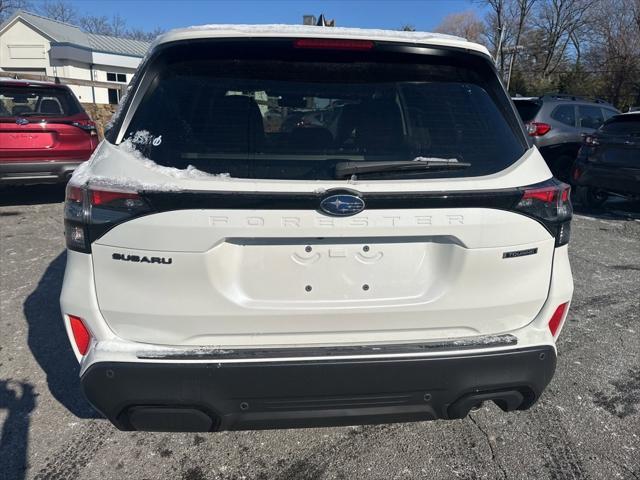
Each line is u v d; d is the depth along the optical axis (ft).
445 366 6.17
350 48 6.49
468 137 6.50
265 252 5.94
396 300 6.23
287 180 5.81
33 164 22.90
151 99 6.27
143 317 5.93
